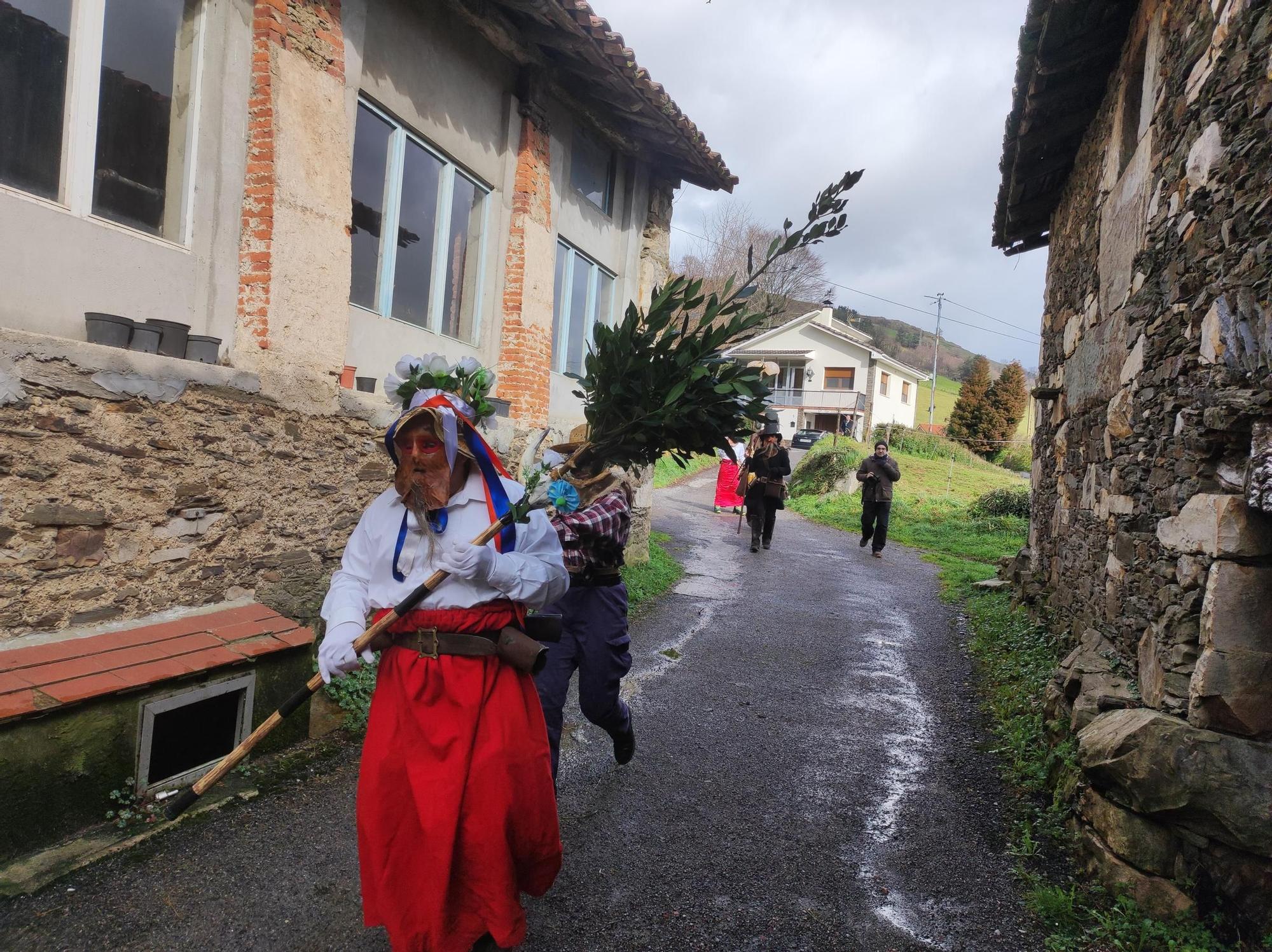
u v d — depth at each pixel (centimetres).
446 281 682
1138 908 311
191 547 408
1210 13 383
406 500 259
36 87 360
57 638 348
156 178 417
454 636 253
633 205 981
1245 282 330
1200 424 346
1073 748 402
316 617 484
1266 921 292
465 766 244
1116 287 536
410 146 623
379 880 241
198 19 429
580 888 327
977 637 786
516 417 748
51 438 340
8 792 305
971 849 375
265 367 453
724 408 337
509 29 677
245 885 308
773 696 591
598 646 378
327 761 416
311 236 482
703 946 295
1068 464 682
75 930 274
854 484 2350
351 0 530
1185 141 408
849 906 326
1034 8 547
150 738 352
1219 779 303
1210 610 318
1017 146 732
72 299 375
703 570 1086
